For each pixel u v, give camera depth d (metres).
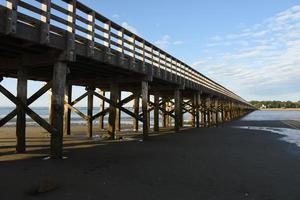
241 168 10.32
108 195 6.96
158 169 9.69
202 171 9.69
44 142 15.01
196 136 20.41
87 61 12.54
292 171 10.09
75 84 18.47
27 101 11.05
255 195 7.47
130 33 15.05
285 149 15.13
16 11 8.47
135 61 15.80
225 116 46.97
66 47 10.41
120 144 15.12
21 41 9.27
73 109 18.81
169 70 21.28
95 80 17.81
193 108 30.34
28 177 7.96
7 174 8.17
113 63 13.60
